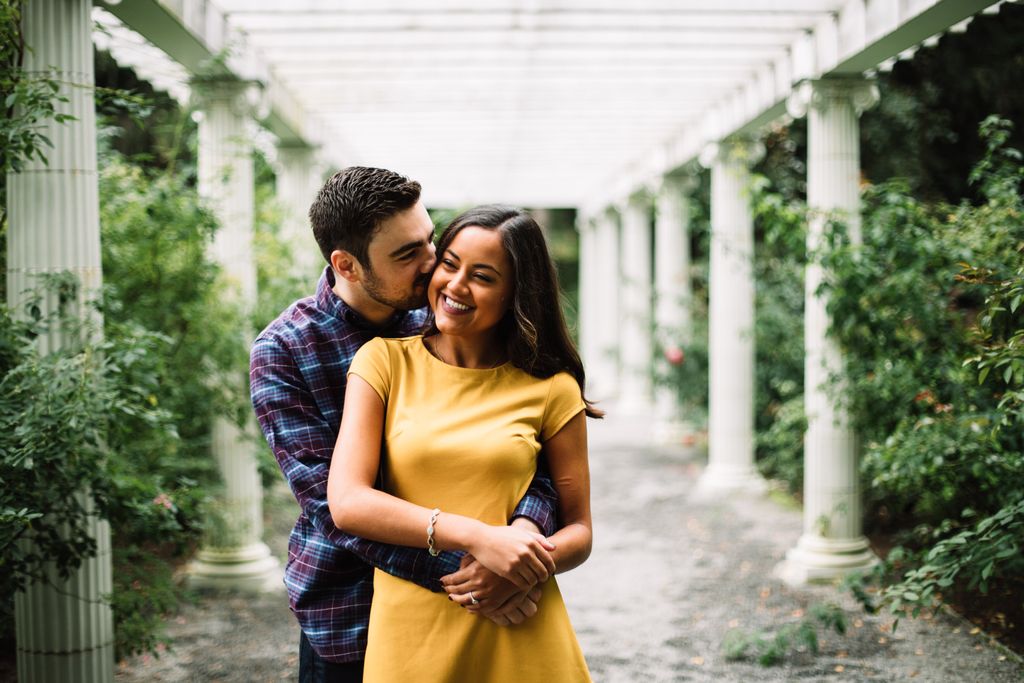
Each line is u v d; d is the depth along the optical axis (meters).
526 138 9.09
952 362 4.18
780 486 7.60
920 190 7.29
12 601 3.22
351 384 1.72
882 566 3.66
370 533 1.57
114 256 4.00
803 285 7.33
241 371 4.85
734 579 5.09
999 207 3.88
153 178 4.67
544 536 1.67
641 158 10.41
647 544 5.95
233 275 4.95
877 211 4.55
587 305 15.67
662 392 10.16
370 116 7.74
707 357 9.36
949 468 3.80
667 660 3.86
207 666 3.78
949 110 6.85
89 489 3.04
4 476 2.70
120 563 3.90
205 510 4.42
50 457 2.73
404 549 1.63
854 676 3.58
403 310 1.88
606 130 8.61
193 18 4.12
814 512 5.04
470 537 1.54
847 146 4.98
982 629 4.00
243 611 4.57
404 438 1.67
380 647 1.64
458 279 1.67
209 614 4.51
